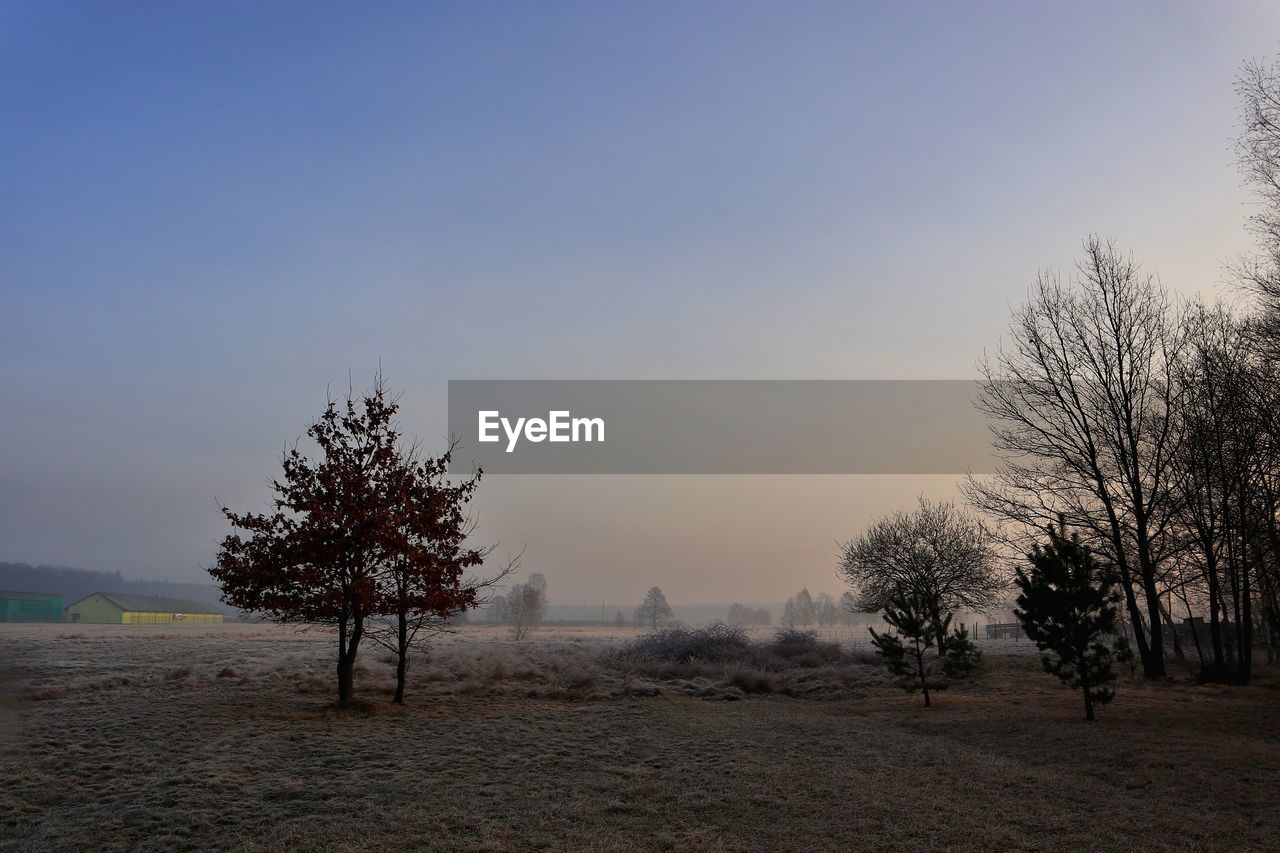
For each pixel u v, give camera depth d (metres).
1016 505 31.19
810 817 9.34
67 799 10.20
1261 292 21.72
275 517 18.78
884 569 38.97
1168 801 9.69
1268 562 26.98
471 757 12.76
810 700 22.86
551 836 8.71
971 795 10.19
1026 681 25.23
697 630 36.59
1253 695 21.30
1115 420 29.11
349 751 13.02
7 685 19.27
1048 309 31.16
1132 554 29.59
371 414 19.75
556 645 43.66
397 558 19.14
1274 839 8.16
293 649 37.38
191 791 10.43
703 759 12.78
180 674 23.05
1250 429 24.69
